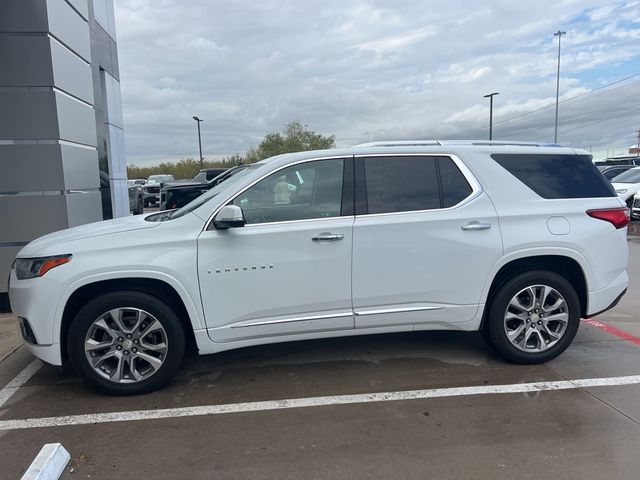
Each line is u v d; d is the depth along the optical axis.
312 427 3.44
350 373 4.34
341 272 4.04
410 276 4.13
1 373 4.46
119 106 13.12
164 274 3.79
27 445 3.26
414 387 4.04
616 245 4.45
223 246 3.89
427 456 3.07
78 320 3.77
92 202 7.87
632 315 6.04
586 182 4.51
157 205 30.03
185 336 4.04
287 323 4.03
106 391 3.91
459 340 5.12
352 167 4.18
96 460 3.08
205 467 2.99
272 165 4.10
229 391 4.02
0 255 6.56
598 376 4.21
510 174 4.38
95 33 10.90
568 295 4.35
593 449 3.12
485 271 4.21
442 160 4.32
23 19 6.39
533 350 4.40
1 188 6.54
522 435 3.29
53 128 6.62
